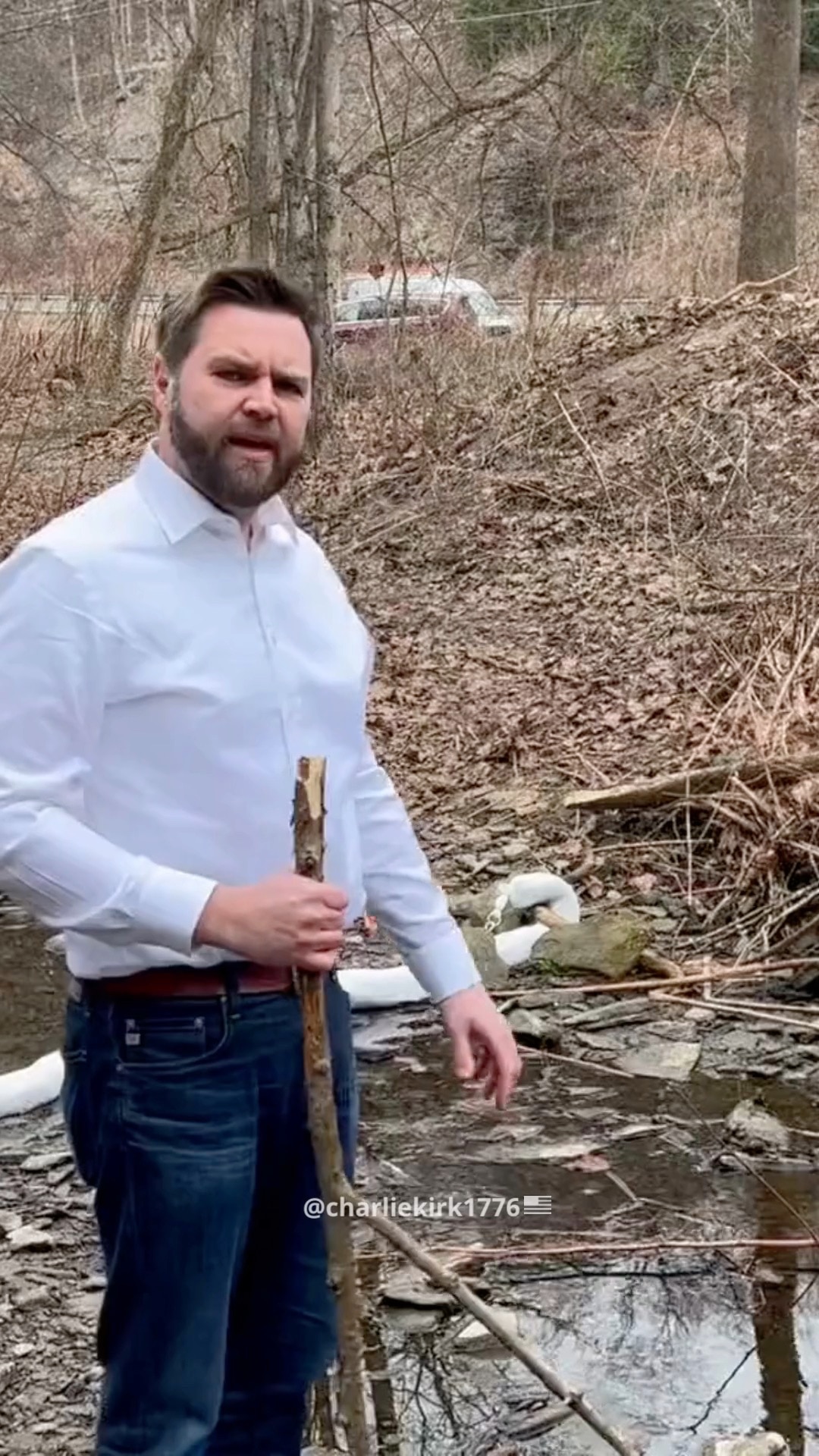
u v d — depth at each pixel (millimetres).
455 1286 2771
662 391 12641
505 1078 2934
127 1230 2602
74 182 26531
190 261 19734
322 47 14086
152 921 2418
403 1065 5297
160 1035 2553
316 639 2662
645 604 9852
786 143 18266
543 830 7195
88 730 2482
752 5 19016
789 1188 4445
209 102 19000
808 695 7531
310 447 13234
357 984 5715
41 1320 3855
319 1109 2502
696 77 21719
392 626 10297
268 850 2582
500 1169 4578
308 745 2619
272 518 2654
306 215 14117
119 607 2467
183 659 2498
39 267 20125
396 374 14117
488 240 19312
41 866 2422
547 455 12422
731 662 7961
